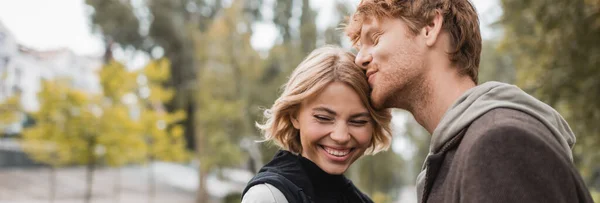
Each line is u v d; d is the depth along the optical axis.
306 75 1.61
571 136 1.18
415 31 1.24
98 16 29.64
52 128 13.90
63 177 22.42
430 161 1.15
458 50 1.22
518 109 1.05
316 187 1.65
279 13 24.48
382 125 1.64
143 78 15.49
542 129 1.01
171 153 16.25
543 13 6.05
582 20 5.82
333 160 1.62
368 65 1.34
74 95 13.78
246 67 17.48
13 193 18.44
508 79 15.50
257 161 18.52
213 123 17.28
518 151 0.94
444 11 1.21
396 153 12.80
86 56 32.31
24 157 22.75
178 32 28.06
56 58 28.16
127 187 22.50
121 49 30.55
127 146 14.65
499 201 0.91
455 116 1.13
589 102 6.19
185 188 23.86
